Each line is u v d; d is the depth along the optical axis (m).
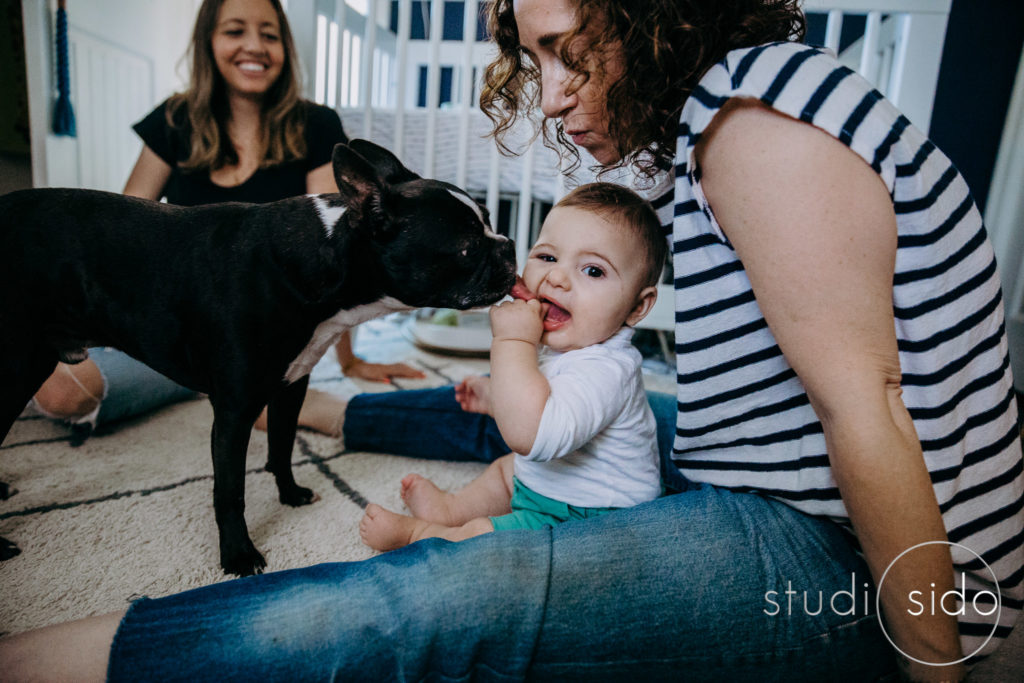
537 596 0.53
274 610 0.51
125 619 0.51
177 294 0.87
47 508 1.01
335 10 2.19
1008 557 0.58
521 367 0.70
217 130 1.58
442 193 0.95
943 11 1.84
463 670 0.52
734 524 0.58
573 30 0.58
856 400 0.46
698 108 0.50
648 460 0.81
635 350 0.83
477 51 2.67
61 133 2.17
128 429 1.37
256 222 0.89
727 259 0.56
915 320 0.51
